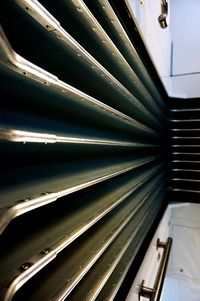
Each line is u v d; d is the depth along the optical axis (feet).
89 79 1.77
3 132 0.92
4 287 0.86
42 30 1.06
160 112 4.83
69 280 1.26
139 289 2.39
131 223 2.66
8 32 1.00
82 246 1.64
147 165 4.27
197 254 5.40
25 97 1.23
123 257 2.29
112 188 2.52
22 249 1.10
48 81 1.09
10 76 1.01
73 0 1.19
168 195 5.62
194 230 5.41
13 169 1.24
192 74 5.69
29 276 0.94
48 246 1.16
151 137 4.57
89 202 1.94
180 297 6.52
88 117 2.04
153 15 3.12
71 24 1.39
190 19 5.72
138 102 2.83
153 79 3.66
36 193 1.14
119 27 1.80
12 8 0.91
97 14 1.61
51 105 1.47
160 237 3.89
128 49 2.18
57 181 1.42
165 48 4.64
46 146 1.40
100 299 1.68
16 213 0.93
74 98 1.51
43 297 1.11
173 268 5.66
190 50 5.73
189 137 5.57
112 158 2.81
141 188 3.44
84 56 1.38
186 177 5.53
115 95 2.28
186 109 5.65
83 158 2.06
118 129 2.90
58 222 1.45
